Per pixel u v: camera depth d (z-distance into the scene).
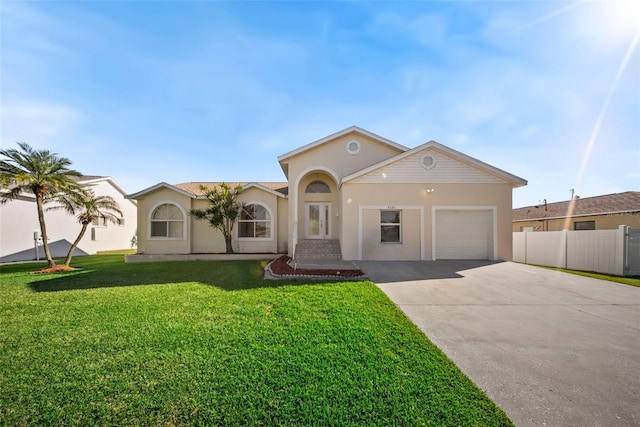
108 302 6.23
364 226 13.02
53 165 12.37
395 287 7.65
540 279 8.80
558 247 12.81
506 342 4.19
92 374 3.27
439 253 13.09
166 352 3.80
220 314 5.34
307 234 16.55
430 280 8.57
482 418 2.54
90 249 22.14
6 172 11.84
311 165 15.56
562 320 5.16
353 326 4.72
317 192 16.64
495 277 9.07
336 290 7.11
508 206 13.08
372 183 13.10
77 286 8.00
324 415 2.57
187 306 5.87
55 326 4.79
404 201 13.06
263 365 3.44
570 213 19.73
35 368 3.42
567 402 2.79
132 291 7.25
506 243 12.95
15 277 9.76
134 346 3.99
